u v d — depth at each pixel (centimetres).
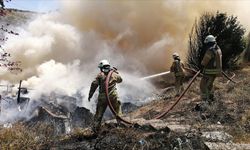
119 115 761
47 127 785
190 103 991
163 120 805
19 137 700
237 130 682
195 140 600
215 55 860
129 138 668
